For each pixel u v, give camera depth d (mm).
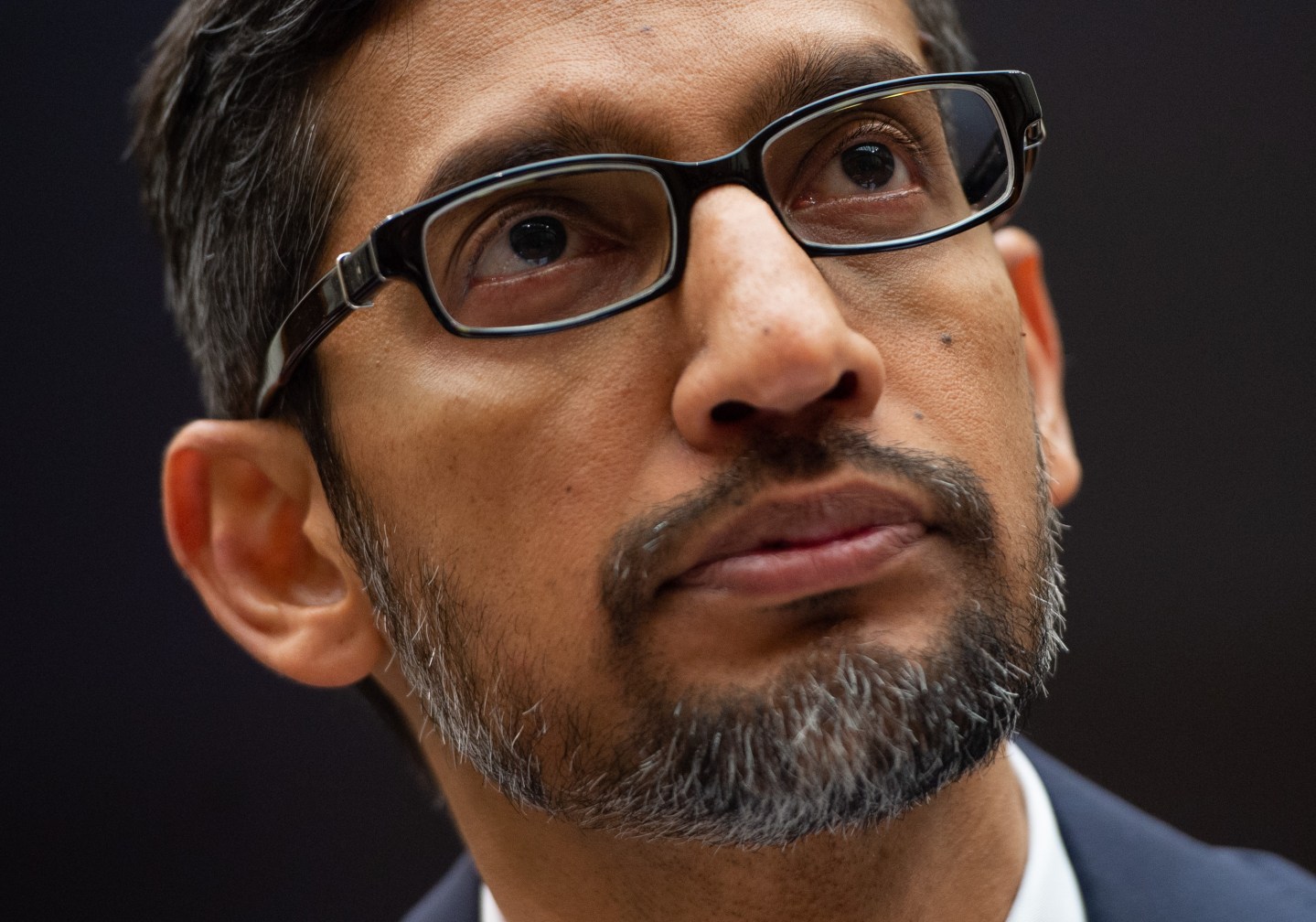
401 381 1306
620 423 1205
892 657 1134
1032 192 2896
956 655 1162
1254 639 2820
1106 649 2895
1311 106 2814
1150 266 2879
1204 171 2852
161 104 1646
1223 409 2844
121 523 2834
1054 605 1354
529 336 1236
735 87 1237
